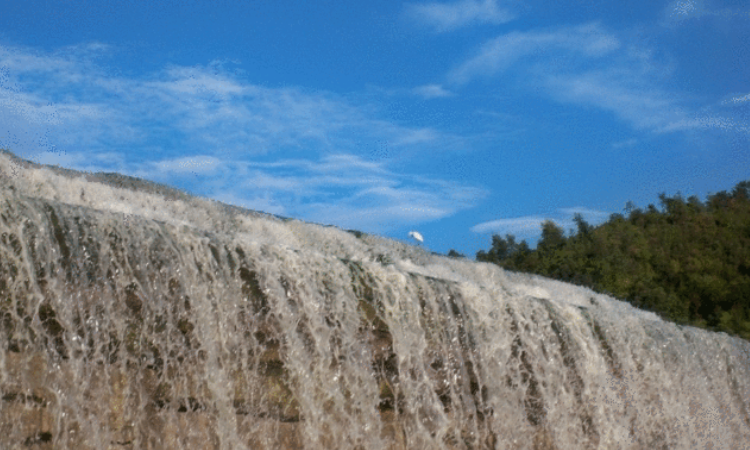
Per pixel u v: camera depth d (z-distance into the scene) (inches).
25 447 196.5
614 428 386.0
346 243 442.6
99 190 327.3
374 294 285.0
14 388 196.2
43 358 202.2
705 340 488.1
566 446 357.7
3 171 293.4
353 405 272.1
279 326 254.2
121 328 217.5
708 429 466.0
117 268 217.8
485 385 323.3
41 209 207.0
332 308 270.2
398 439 285.7
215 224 371.9
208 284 238.2
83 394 208.8
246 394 244.2
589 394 375.6
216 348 238.2
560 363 362.0
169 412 225.9
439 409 301.0
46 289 203.2
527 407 343.9
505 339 333.7
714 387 482.3
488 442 320.8
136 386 219.8
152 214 320.2
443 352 307.0
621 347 405.1
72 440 205.5
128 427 216.7
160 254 228.1
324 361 265.3
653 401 422.0
